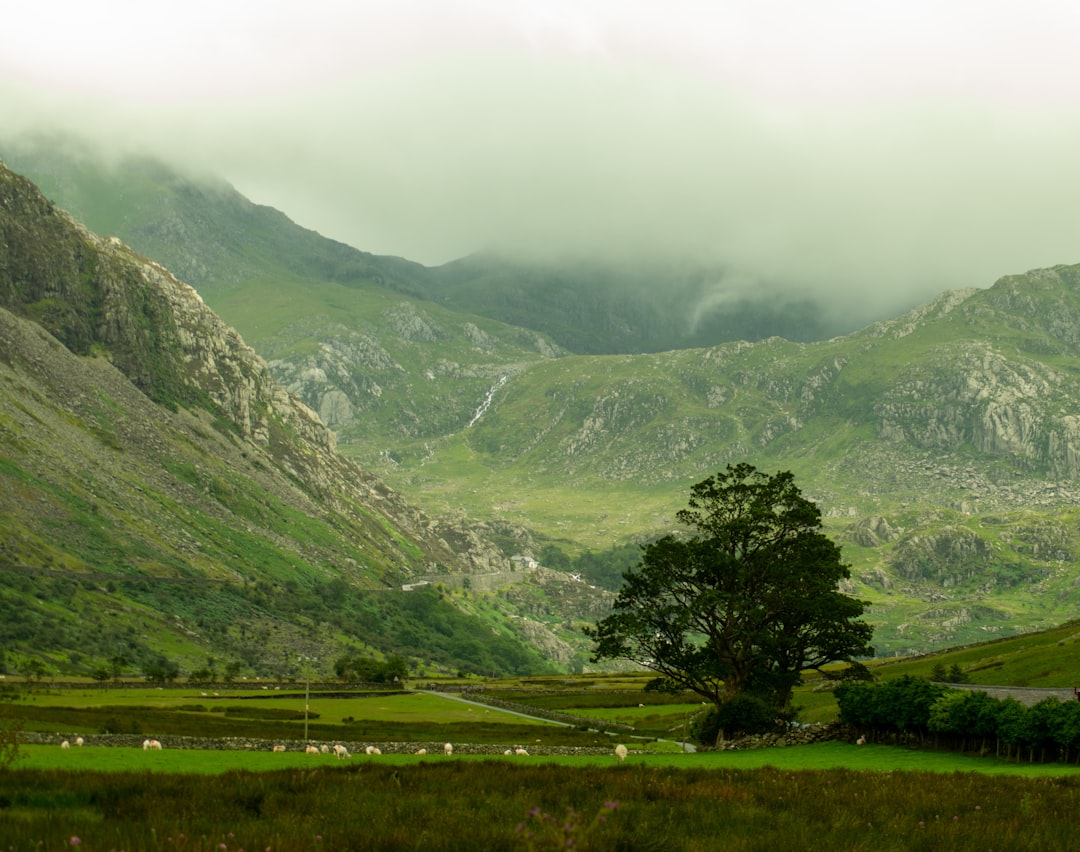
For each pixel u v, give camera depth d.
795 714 105.00
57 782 38.09
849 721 93.12
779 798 40.81
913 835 33.41
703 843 29.84
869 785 47.31
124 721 103.56
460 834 29.56
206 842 26.69
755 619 108.75
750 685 111.75
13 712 101.31
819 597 110.12
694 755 82.19
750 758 76.88
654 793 40.66
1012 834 34.06
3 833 26.72
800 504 115.25
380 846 27.77
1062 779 53.41
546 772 47.75
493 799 37.53
